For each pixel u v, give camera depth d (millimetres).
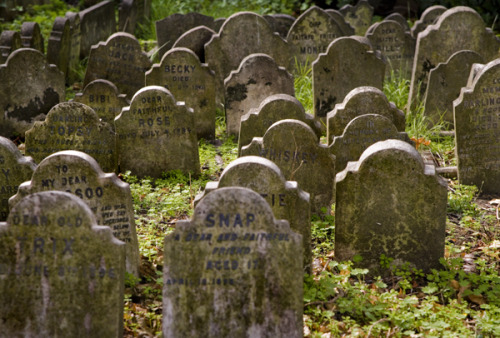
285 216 5180
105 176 5266
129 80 9977
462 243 6125
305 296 5051
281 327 4340
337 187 5461
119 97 8625
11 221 4219
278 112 7508
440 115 9211
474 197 7254
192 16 11734
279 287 4297
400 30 11047
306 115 7555
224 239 4266
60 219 4203
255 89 8914
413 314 4887
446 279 5434
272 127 6457
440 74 9055
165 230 6359
